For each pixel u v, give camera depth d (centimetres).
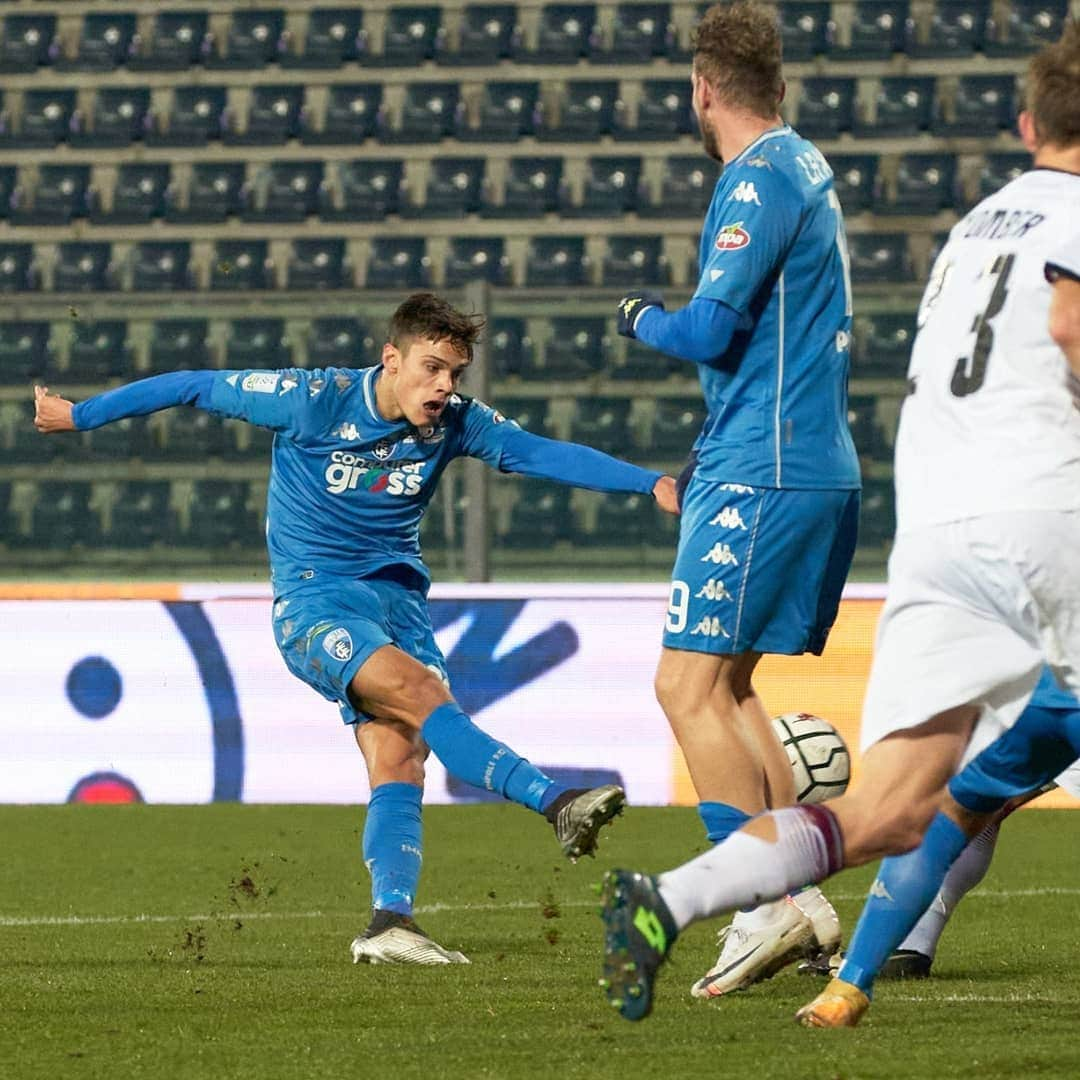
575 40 6009
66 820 3462
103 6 6150
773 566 1459
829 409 1472
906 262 5544
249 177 5872
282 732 3706
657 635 3638
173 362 4291
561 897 2392
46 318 4128
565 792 1507
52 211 5834
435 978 1581
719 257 1423
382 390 1720
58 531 4203
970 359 1086
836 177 5762
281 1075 1095
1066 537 1048
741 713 1514
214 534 4194
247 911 2266
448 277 5662
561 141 5881
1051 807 3719
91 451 4228
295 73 6041
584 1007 1373
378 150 5897
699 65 1488
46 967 1700
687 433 4106
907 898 1248
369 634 1675
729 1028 1243
